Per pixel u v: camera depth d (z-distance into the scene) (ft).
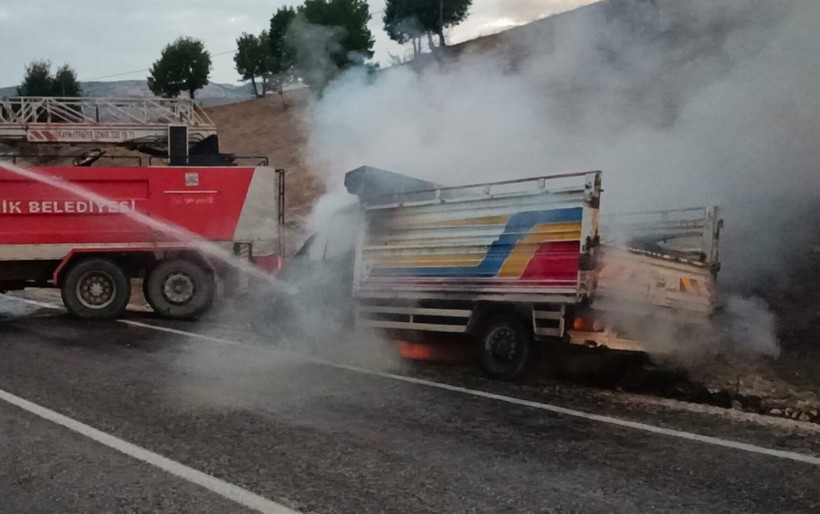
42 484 14.70
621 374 27.45
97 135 55.47
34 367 25.91
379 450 17.06
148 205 39.09
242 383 23.98
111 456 16.40
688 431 19.20
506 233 25.90
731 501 14.24
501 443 17.80
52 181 38.06
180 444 17.30
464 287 26.99
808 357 27.58
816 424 20.43
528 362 25.50
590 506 13.85
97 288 38.78
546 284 24.66
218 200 39.91
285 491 14.39
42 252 38.09
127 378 24.36
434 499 14.07
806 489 14.96
